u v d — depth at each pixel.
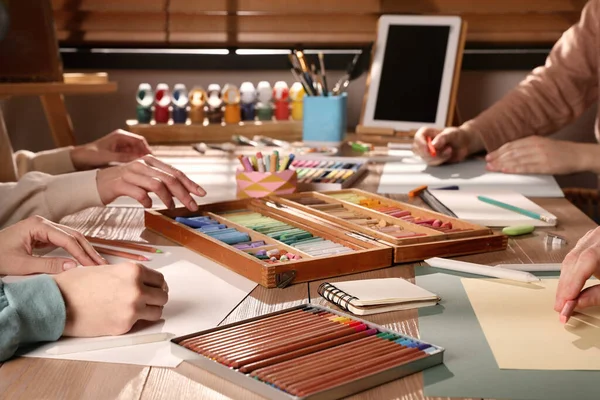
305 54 2.46
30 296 0.75
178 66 2.47
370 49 2.41
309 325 0.75
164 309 0.83
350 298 0.82
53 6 2.35
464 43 2.21
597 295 0.81
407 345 0.71
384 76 2.26
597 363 0.69
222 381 0.65
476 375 0.67
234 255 0.96
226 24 2.41
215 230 1.10
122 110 2.50
